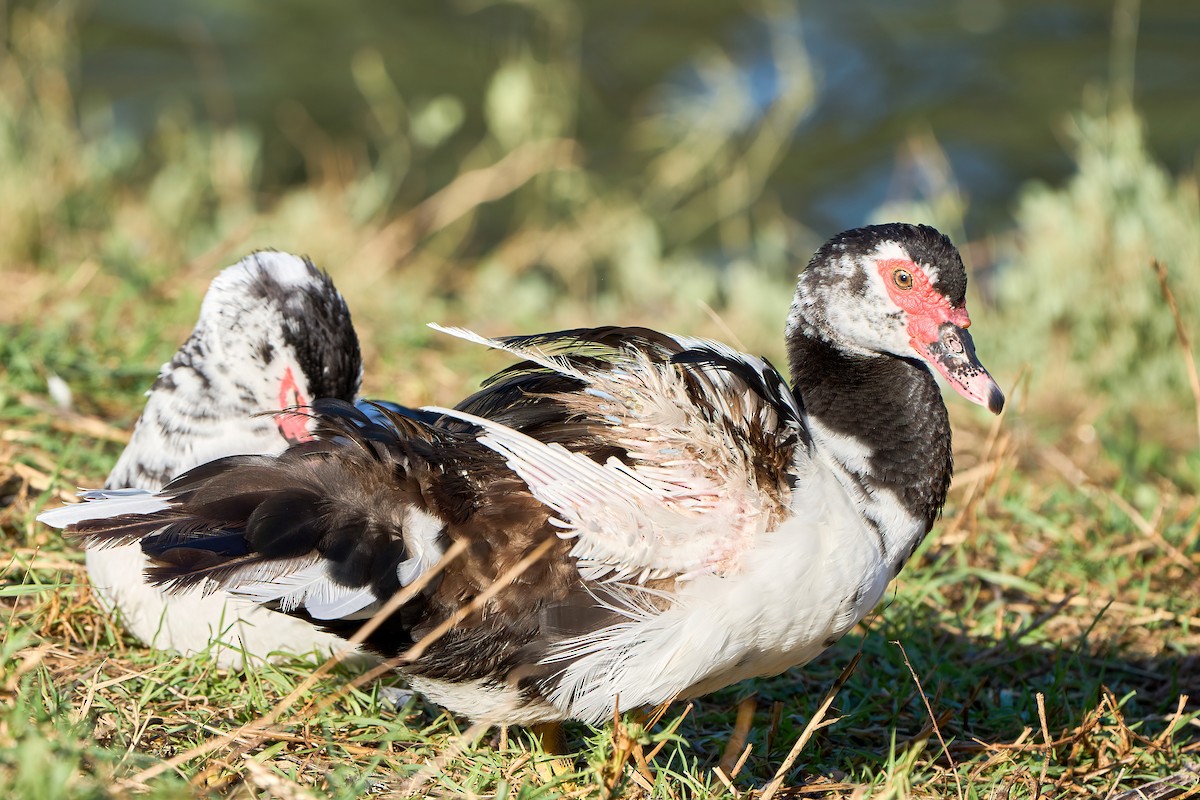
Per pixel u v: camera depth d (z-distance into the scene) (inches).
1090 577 381.4
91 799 213.3
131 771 236.5
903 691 314.7
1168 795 275.7
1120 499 395.9
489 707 267.1
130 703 267.7
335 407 265.3
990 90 823.1
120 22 861.2
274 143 751.7
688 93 796.6
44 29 631.2
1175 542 398.3
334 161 743.7
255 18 881.5
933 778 279.0
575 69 808.3
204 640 285.1
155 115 756.6
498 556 254.5
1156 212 536.7
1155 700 332.5
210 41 850.1
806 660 274.8
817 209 736.3
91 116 721.6
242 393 306.2
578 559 253.9
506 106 610.2
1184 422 513.3
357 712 275.4
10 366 384.2
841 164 770.8
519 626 255.0
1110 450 454.3
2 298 467.8
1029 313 538.3
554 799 251.3
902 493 274.4
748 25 883.4
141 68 812.0
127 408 397.4
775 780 263.4
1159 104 804.0
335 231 572.4
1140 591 370.3
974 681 323.9
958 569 372.8
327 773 252.8
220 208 629.9
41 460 352.2
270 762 254.7
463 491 256.7
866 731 301.4
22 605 298.4
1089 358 529.3
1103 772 286.5
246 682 283.1
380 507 250.4
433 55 841.5
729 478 254.1
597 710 261.3
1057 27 904.3
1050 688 321.7
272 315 305.6
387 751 264.4
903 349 285.6
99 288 482.9
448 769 264.2
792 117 705.0
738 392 264.7
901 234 289.1
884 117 809.5
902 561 277.6
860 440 276.7
